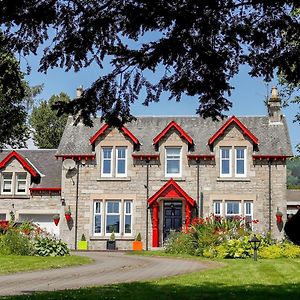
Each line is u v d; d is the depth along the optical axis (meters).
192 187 33.75
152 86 8.80
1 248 24.20
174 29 7.70
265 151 33.66
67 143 34.94
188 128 35.62
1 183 35.84
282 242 28.38
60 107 9.06
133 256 26.47
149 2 7.33
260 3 7.75
